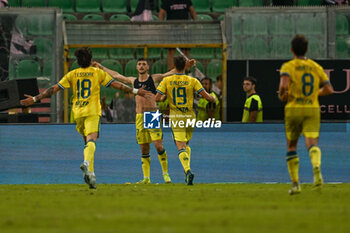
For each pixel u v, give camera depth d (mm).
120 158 37406
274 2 51750
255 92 39375
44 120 41125
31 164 37344
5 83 38562
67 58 43188
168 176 35688
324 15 45688
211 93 39406
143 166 35906
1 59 43000
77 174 37438
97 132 25938
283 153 37500
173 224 14102
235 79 40094
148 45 43594
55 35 43312
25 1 54844
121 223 14352
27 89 38969
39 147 37406
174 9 48719
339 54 45812
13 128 37406
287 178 37406
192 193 24781
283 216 15641
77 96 26031
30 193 25422
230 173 37438
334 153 37469
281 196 22562
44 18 43406
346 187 30328
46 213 16750
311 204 19094
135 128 37562
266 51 45406
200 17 54031
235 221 14602
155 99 32281
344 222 14297
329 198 21422
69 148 37500
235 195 23359
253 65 40125
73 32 43594
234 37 45094
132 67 44250
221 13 54906
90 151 25281
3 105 38531
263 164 37469
